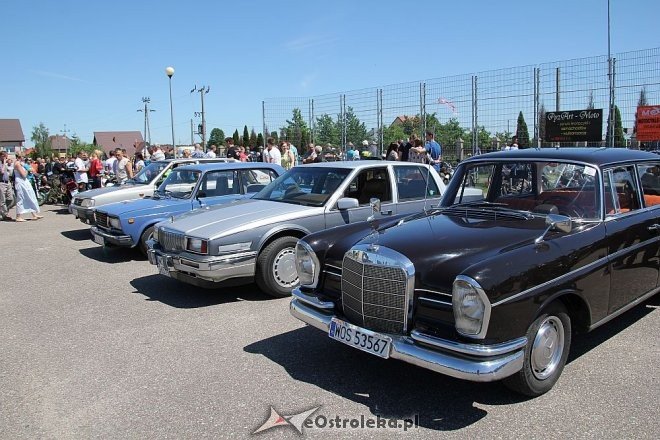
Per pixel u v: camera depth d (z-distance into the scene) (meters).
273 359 4.45
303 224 6.26
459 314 3.22
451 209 4.72
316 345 4.75
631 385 3.78
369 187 6.91
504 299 3.21
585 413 3.42
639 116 11.16
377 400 3.71
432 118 14.89
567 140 12.09
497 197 4.85
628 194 4.48
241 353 4.60
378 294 3.63
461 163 5.19
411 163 7.42
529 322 3.37
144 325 5.41
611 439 3.12
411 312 3.48
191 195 8.62
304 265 4.35
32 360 4.58
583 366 4.11
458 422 3.38
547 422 3.33
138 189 10.52
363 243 3.87
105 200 10.17
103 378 4.18
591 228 4.00
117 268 8.16
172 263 6.11
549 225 3.82
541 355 3.57
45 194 18.89
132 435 3.34
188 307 5.99
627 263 4.26
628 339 4.63
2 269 8.27
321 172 7.01
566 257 3.65
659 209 4.76
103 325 5.45
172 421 3.49
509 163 4.79
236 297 6.33
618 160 4.47
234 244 5.86
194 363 4.41
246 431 3.34
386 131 16.45
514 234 3.77
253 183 9.12
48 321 5.63
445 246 3.63
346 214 6.59
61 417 3.59
